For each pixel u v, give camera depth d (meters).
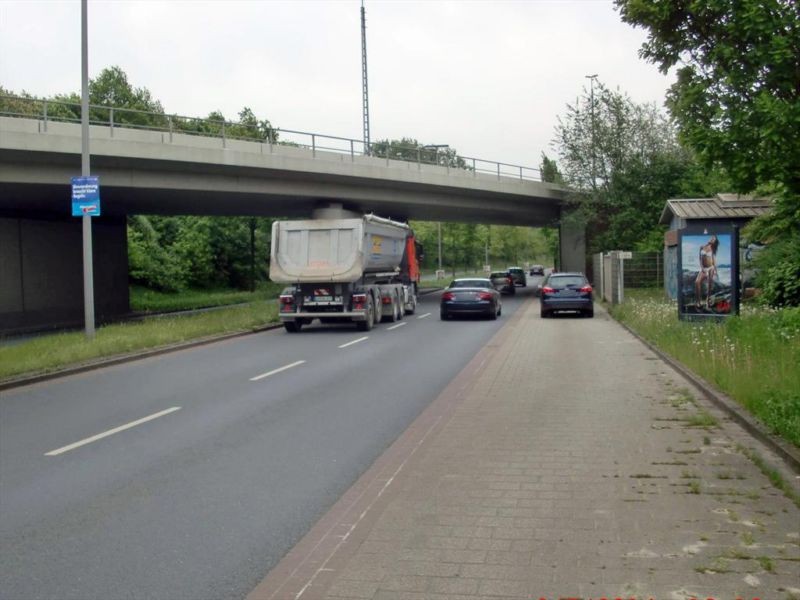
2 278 30.50
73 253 34.88
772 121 6.98
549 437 8.38
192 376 14.80
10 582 5.04
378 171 36.78
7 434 9.80
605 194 48.91
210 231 64.12
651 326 18.91
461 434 8.67
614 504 5.94
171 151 27.73
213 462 8.09
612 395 10.94
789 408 8.04
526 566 4.80
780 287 19.64
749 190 7.86
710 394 10.21
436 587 4.54
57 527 6.12
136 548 5.62
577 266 50.81
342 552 5.14
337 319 26.86
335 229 24.22
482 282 29.03
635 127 49.47
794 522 5.41
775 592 4.29
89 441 9.28
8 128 23.78
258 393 12.55
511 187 45.62
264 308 31.97
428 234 88.12
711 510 5.71
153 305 42.59
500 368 14.18
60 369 15.47
